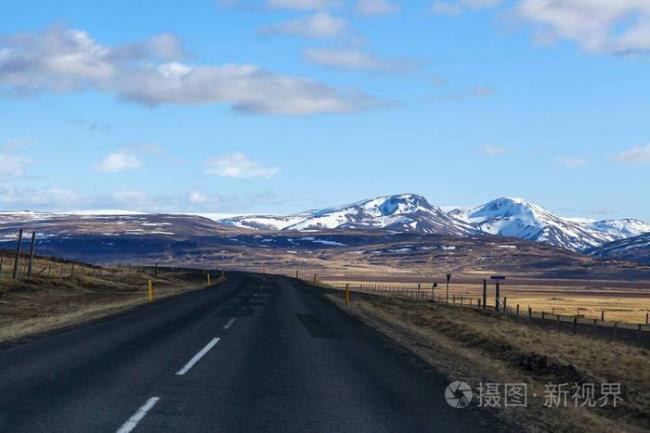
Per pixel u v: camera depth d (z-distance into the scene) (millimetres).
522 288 176375
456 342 25703
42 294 48156
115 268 101312
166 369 13930
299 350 17688
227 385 12219
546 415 10898
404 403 11055
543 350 21703
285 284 80125
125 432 8641
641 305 98750
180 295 50375
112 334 20656
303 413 10055
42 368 13719
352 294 62844
